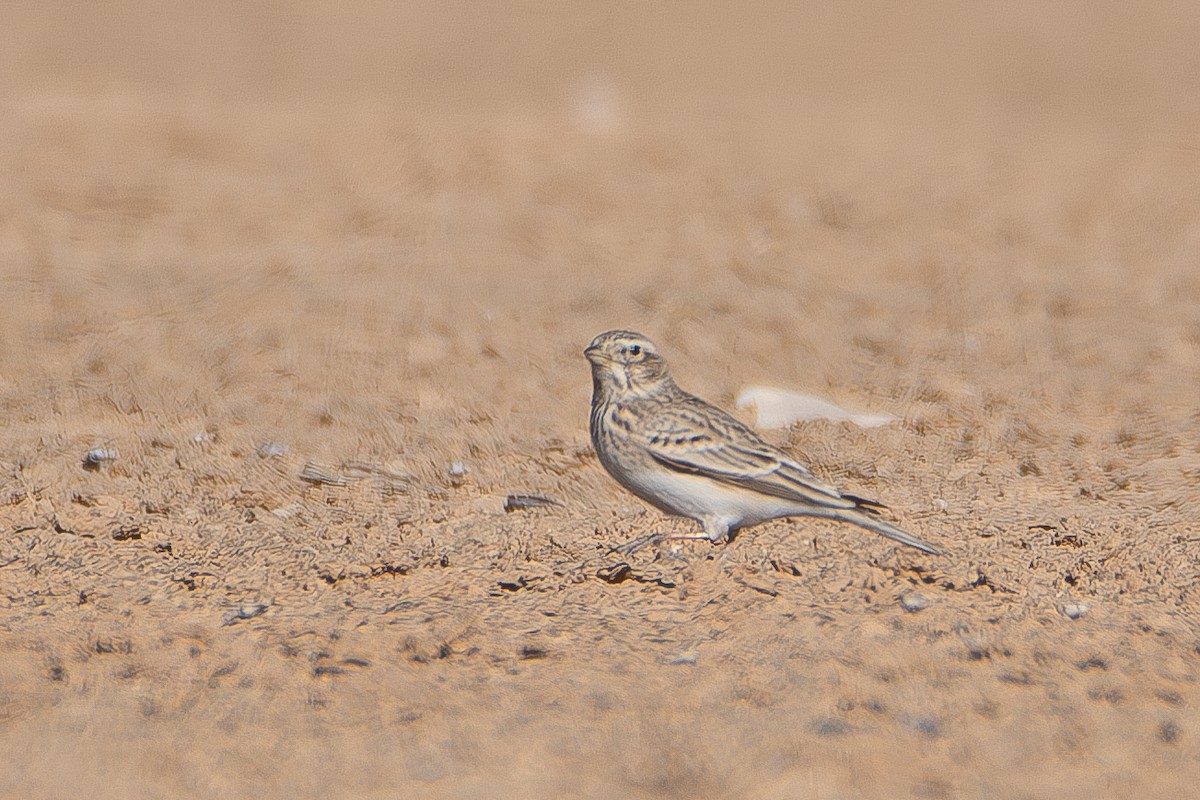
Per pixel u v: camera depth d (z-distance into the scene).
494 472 13.02
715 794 7.95
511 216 22.91
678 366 16.44
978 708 8.86
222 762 8.12
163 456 13.09
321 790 7.90
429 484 12.70
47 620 9.73
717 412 10.89
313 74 43.06
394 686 8.92
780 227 23.11
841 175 26.97
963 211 24.69
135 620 9.77
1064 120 37.84
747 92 42.38
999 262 21.64
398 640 9.52
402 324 17.39
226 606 10.04
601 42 50.53
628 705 8.77
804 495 10.52
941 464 13.51
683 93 41.75
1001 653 9.52
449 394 15.13
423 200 23.67
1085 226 24.02
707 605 10.12
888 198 25.33
